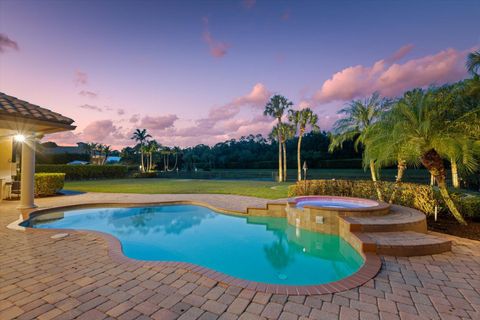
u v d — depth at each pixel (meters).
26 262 3.68
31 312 2.37
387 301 2.64
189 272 3.32
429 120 5.76
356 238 4.62
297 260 5.06
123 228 7.46
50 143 41.75
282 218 8.17
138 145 54.31
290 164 43.81
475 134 5.79
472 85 5.88
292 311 2.42
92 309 2.43
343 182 9.91
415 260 3.89
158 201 10.37
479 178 11.27
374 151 7.46
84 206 9.70
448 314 2.40
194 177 36.56
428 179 20.02
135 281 3.06
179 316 2.32
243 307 2.48
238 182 23.62
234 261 5.05
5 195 10.33
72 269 3.42
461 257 4.02
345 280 3.13
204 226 7.63
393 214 6.07
